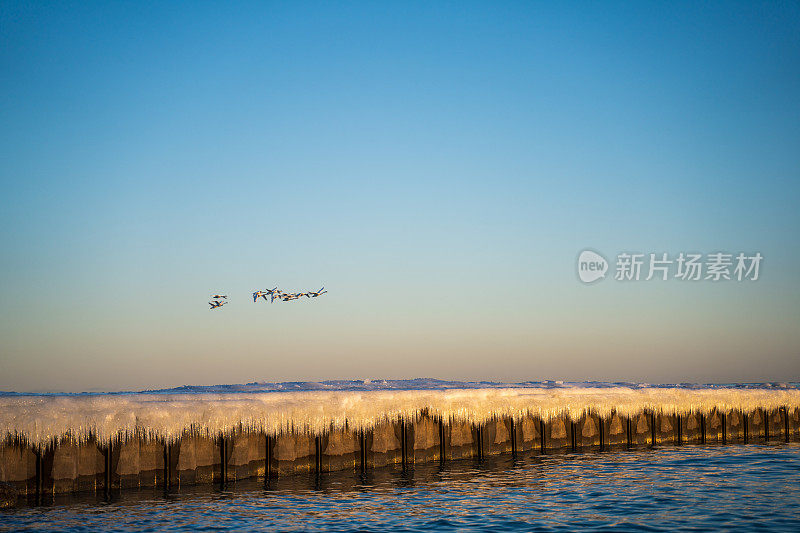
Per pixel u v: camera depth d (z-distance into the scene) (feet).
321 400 97.60
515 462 108.17
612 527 68.44
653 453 119.75
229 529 67.05
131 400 86.84
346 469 98.02
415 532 66.69
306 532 66.33
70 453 78.84
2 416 75.10
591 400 125.90
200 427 86.48
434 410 107.24
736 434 142.82
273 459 91.81
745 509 75.82
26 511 71.82
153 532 65.51
